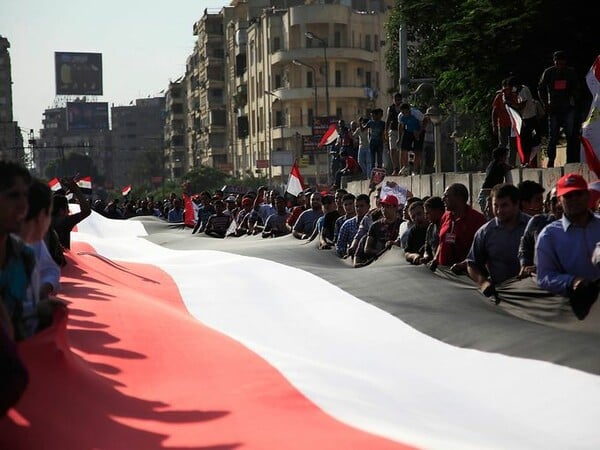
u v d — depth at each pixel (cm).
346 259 1284
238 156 11125
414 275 912
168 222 2688
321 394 541
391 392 581
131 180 19625
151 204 3844
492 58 2361
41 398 444
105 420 451
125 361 595
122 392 507
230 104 11475
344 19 8825
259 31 9769
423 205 1050
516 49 2294
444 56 2427
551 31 2286
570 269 679
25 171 422
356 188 2547
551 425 511
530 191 866
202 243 1742
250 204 2134
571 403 532
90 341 640
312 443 439
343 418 493
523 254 766
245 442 438
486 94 2542
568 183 669
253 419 479
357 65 8975
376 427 480
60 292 823
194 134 13575
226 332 806
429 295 823
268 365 604
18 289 451
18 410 426
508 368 601
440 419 529
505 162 1433
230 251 1383
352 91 8888
